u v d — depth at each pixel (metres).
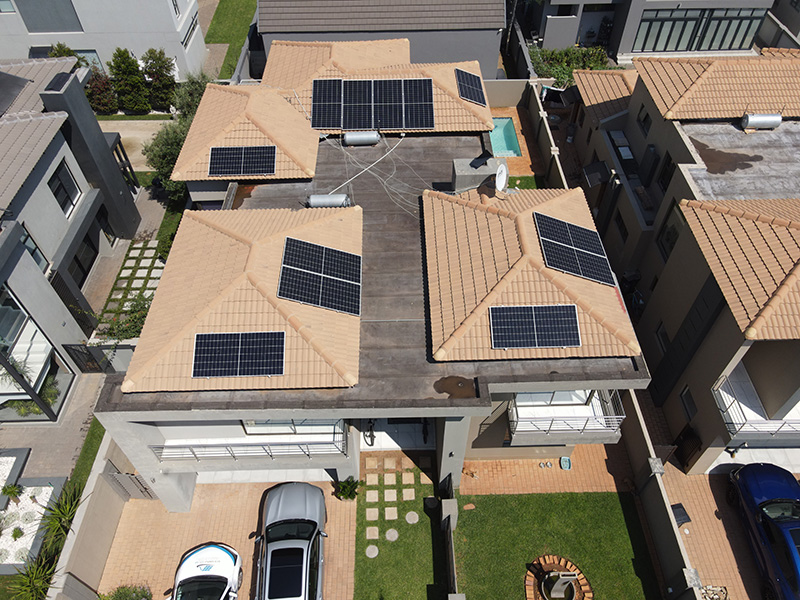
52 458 21.62
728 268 18.45
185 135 29.17
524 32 44.53
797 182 22.14
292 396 16.22
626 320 17.55
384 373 16.83
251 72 38.41
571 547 20.06
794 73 24.92
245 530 20.55
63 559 17.92
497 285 17.50
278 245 18.25
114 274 28.42
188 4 38.31
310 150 23.47
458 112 24.88
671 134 24.33
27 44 35.88
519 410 19.42
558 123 35.31
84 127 25.25
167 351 16.34
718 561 20.03
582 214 20.75
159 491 19.58
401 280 19.36
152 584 19.47
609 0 39.97
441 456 19.58
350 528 20.41
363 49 27.30
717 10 40.06
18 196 21.75
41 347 22.34
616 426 18.69
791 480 20.31
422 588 19.17
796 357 17.91
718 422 19.66
